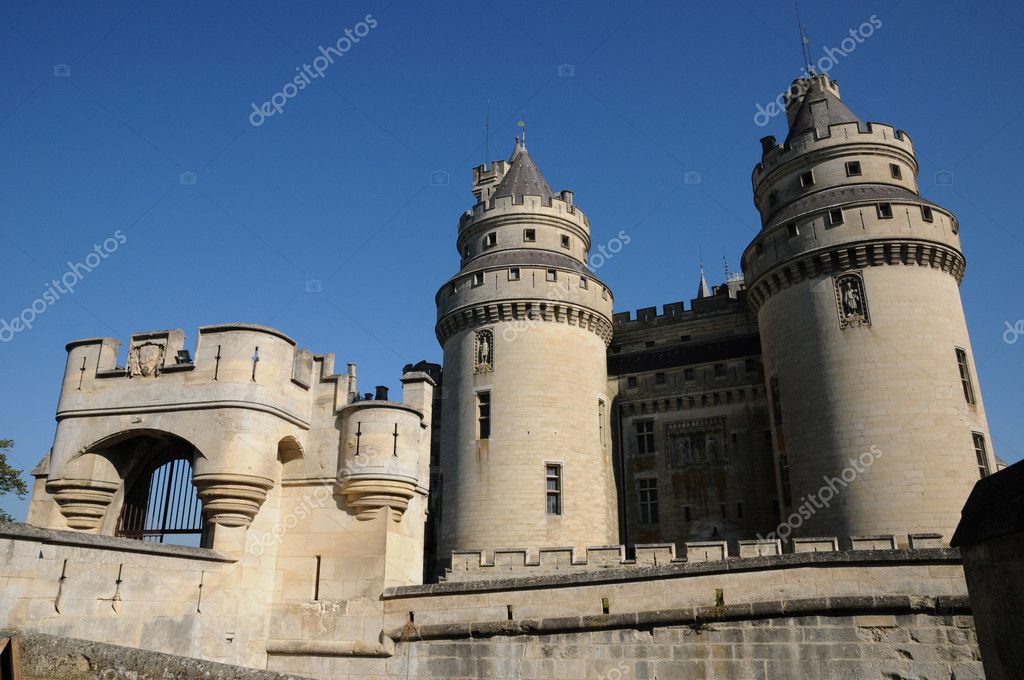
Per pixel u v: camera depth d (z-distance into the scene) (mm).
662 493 39500
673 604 17312
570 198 41281
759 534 36906
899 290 30875
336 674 17312
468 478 34875
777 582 16953
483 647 17688
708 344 41094
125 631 14062
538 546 33062
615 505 38750
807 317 32312
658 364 41531
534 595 17953
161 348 17734
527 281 36719
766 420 38625
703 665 16844
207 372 17141
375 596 17516
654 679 17000
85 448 17422
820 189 34375
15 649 9672
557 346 36406
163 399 17250
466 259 41719
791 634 16516
